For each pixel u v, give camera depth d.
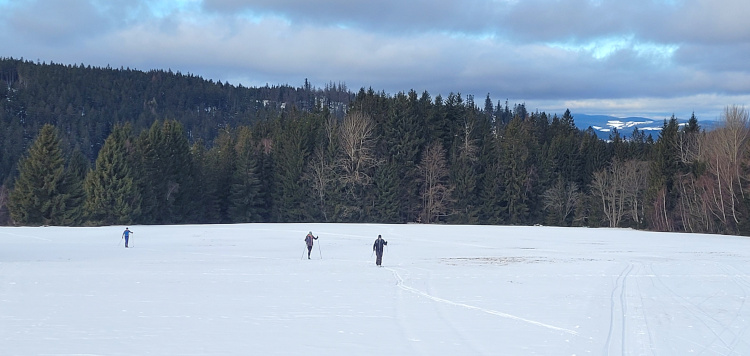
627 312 17.58
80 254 38.16
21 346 12.55
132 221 79.44
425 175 94.62
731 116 77.44
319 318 16.25
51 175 72.75
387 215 89.94
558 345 13.27
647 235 62.25
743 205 71.19
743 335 14.49
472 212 93.12
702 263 33.50
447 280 25.34
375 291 21.83
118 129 81.56
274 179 94.12
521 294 21.17
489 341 13.62
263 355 12.10
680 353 12.69
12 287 21.89
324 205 89.88
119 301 18.86
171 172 86.25
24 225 72.44
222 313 16.88
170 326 14.90
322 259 35.59
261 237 53.03
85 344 12.81
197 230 61.28
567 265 32.06
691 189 80.38
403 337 13.96
